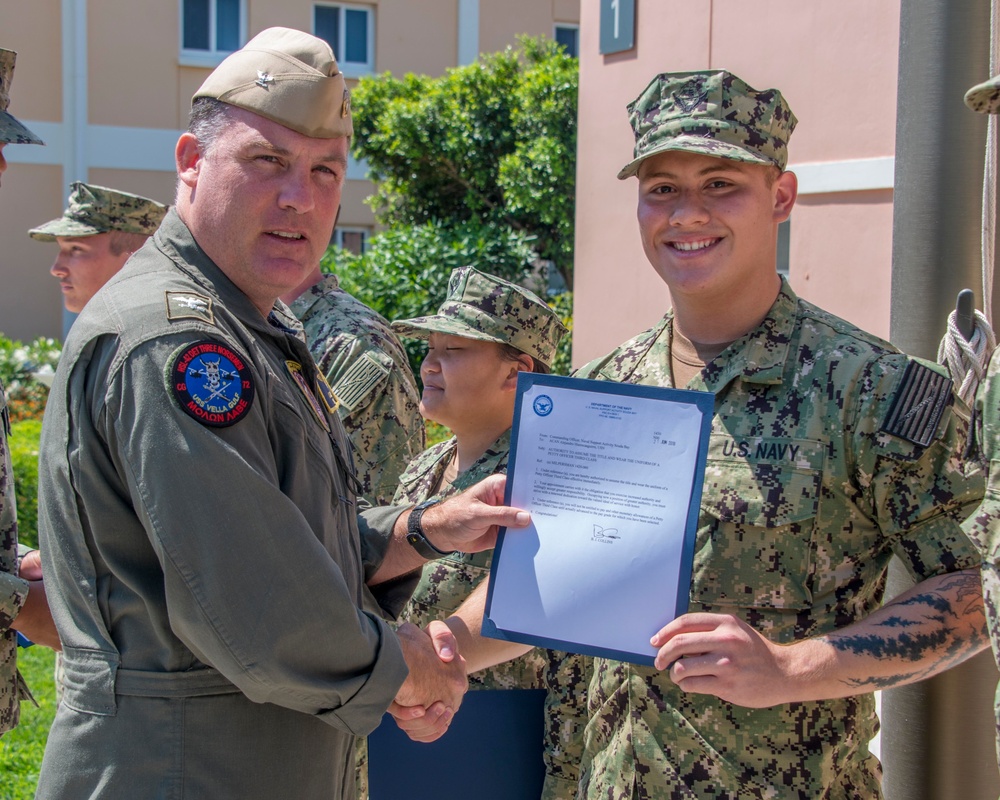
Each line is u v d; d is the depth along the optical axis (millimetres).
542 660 2629
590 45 5805
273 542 1703
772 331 2121
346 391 3467
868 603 2047
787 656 1828
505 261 10914
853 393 1990
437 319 2783
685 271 2133
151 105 13445
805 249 4688
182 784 1761
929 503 1902
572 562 1990
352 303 3717
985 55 2625
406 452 3553
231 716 1799
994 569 1630
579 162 5949
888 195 4270
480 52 14156
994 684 2520
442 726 2041
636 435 1992
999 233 2650
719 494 2027
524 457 2057
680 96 2148
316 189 1949
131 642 1794
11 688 2359
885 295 4293
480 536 2123
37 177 13234
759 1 4828
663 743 2045
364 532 2279
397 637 1925
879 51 4297
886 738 2664
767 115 2123
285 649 1699
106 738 1783
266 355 1917
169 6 13391
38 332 13391
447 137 11852
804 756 1970
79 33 13062
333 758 1932
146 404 1683
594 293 5871
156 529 1669
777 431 2027
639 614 1938
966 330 2525
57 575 1857
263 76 1886
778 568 1988
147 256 1932
